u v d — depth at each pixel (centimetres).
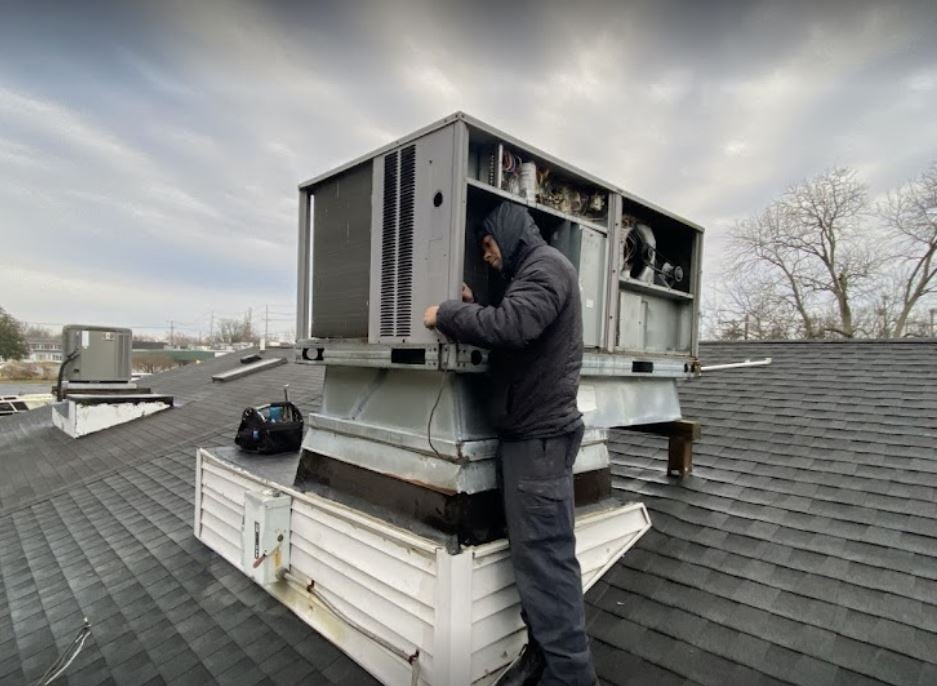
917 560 225
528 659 170
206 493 338
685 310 287
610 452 391
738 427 393
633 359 242
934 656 180
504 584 183
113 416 865
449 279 167
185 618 275
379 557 193
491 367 173
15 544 454
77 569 372
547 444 164
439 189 172
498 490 187
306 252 247
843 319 1930
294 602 234
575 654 155
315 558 226
